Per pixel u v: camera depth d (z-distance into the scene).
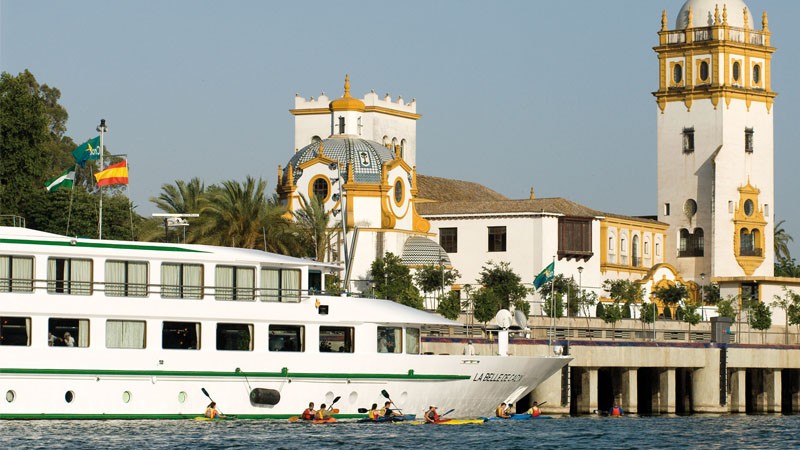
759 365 149.88
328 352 97.75
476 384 103.44
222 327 95.38
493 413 107.00
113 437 88.44
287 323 96.75
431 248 178.38
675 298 199.88
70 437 87.94
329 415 98.12
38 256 90.94
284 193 177.88
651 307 168.62
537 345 129.62
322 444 89.56
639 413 141.12
